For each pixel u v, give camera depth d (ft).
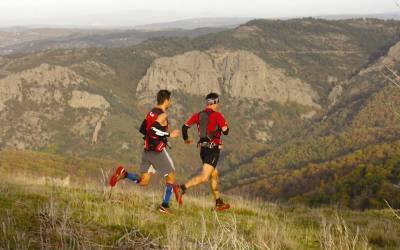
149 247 15.53
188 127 25.58
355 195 261.03
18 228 15.78
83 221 18.88
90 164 397.80
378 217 38.88
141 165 23.85
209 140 25.22
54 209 18.44
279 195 387.55
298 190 379.14
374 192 245.86
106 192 28.04
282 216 35.09
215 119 25.07
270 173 495.41
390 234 26.61
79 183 34.53
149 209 24.88
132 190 30.63
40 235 14.88
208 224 23.00
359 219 36.68
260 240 18.51
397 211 40.52
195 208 29.43
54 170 354.13
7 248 13.09
